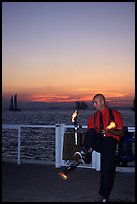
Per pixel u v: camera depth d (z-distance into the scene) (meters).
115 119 5.06
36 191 5.83
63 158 7.82
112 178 5.03
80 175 7.11
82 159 5.08
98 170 7.54
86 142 5.03
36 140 49.38
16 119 139.62
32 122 115.38
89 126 5.22
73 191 5.85
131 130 7.33
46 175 7.11
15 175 7.12
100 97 5.09
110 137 5.04
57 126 8.00
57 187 6.12
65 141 7.82
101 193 5.02
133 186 6.21
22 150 35.66
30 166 8.13
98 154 7.55
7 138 52.06
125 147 7.59
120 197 5.48
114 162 5.07
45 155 30.98
